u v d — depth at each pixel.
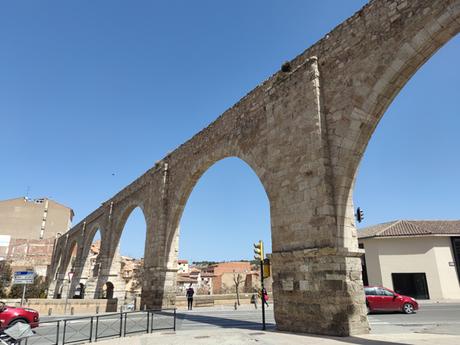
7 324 15.91
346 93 13.32
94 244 93.56
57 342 12.40
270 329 14.14
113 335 14.25
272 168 16.20
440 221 42.69
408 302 23.20
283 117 16.08
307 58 15.55
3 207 72.94
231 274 72.19
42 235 75.00
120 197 40.47
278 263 14.55
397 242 37.44
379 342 10.09
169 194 28.59
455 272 35.91
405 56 11.36
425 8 10.93
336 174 13.12
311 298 12.70
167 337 12.83
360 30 13.14
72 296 48.94
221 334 12.97
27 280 23.08
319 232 12.89
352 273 12.20
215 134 22.86
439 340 10.32
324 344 9.91
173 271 26.78
